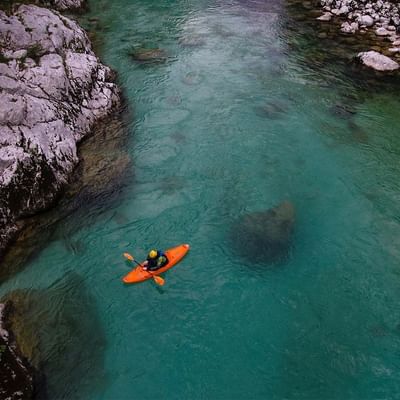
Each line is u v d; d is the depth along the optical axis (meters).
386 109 18.23
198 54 22.22
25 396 8.30
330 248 12.04
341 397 8.72
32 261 11.55
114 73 20.03
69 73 16.86
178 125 16.81
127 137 16.12
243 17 27.03
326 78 20.36
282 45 23.42
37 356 9.30
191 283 11.12
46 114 14.52
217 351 9.59
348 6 27.39
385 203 13.52
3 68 14.91
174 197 13.63
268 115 17.52
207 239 12.29
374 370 9.17
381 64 21.05
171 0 29.62
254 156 15.36
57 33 18.22
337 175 14.61
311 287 11.00
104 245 12.06
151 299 10.73
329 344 9.70
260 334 9.94
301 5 29.08
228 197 13.66
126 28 24.97
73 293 10.76
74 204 13.27
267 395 8.79
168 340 9.83
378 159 15.37
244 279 11.20
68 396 8.70
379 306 10.51
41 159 13.23
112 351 9.56
